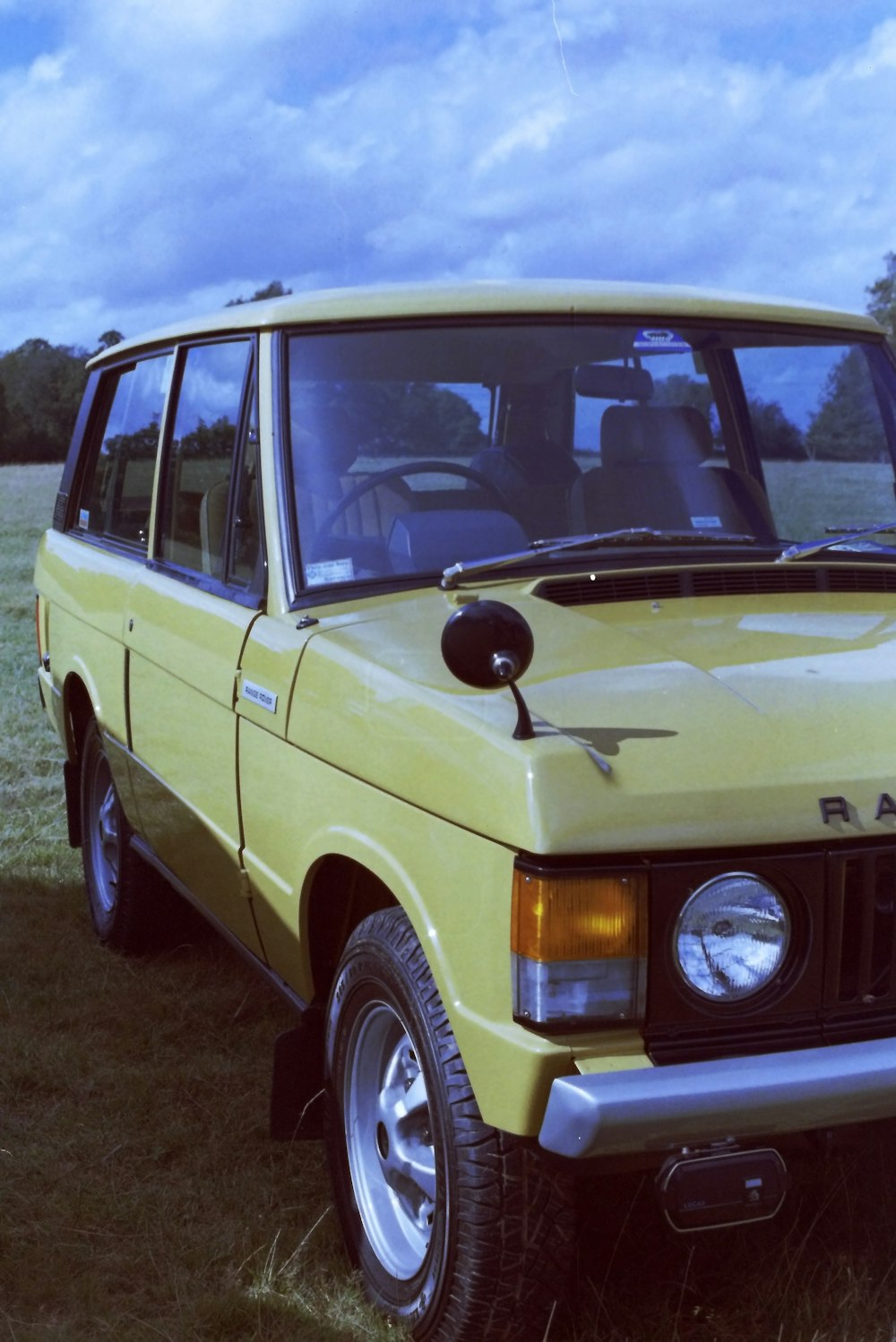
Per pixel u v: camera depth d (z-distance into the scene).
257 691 3.12
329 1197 3.27
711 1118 2.13
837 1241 2.89
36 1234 3.12
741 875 2.22
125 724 4.32
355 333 3.35
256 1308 2.80
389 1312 2.71
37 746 8.16
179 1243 3.07
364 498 3.20
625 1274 2.81
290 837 2.98
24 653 11.63
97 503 5.10
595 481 3.35
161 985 4.61
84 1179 3.36
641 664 2.56
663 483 3.39
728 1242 2.90
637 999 2.20
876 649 2.73
